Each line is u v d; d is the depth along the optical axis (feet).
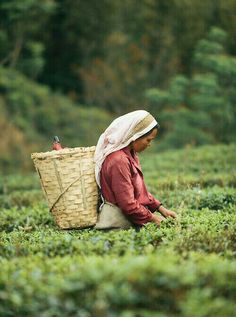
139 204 25.45
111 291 17.46
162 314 17.43
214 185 48.14
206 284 18.52
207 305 17.26
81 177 24.88
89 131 107.55
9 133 97.25
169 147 90.22
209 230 26.32
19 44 109.91
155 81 115.55
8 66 115.44
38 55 115.65
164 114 93.20
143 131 25.39
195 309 17.06
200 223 28.07
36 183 60.29
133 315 17.44
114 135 25.27
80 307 18.06
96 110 112.57
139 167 26.23
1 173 90.79
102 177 25.30
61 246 23.22
